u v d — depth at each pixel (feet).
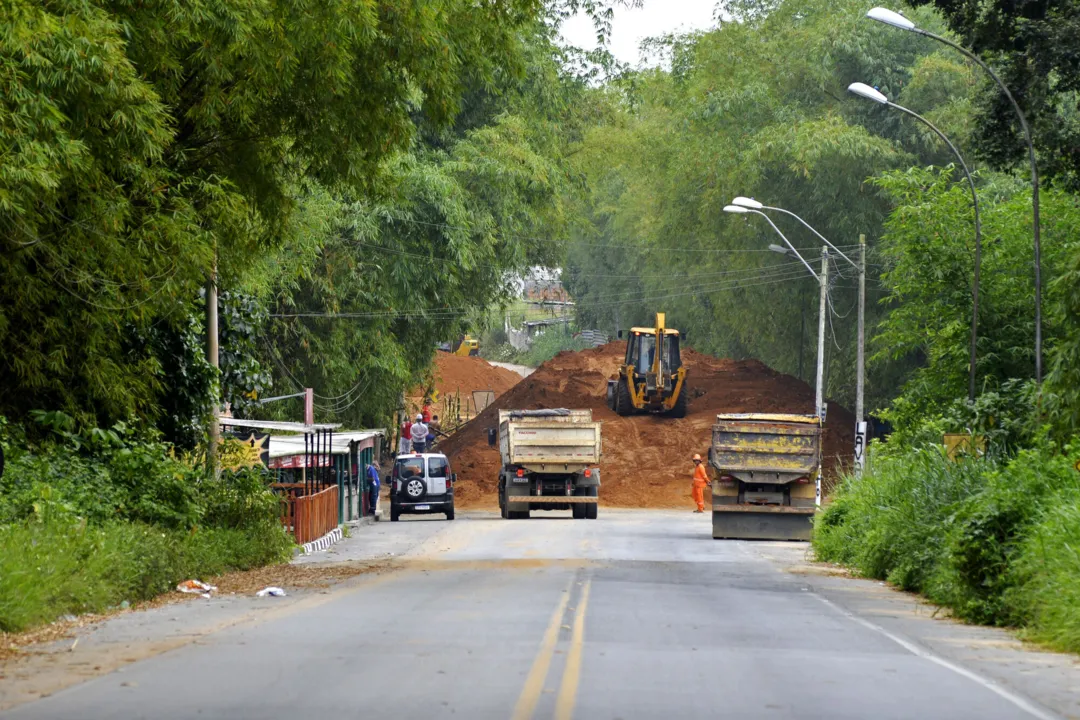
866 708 80.28
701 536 349.61
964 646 120.37
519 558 254.47
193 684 86.74
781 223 623.77
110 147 158.30
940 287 336.90
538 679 88.99
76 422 211.20
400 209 473.67
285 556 241.55
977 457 229.45
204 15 161.79
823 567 245.45
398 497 444.55
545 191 531.50
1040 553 144.66
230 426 332.60
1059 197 322.34
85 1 143.23
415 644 108.99
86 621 131.03
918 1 267.18
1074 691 91.20
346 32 175.52
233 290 309.63
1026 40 246.47
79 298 184.34
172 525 205.05
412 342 551.18
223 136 200.44
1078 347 193.57
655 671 94.17
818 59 596.70
